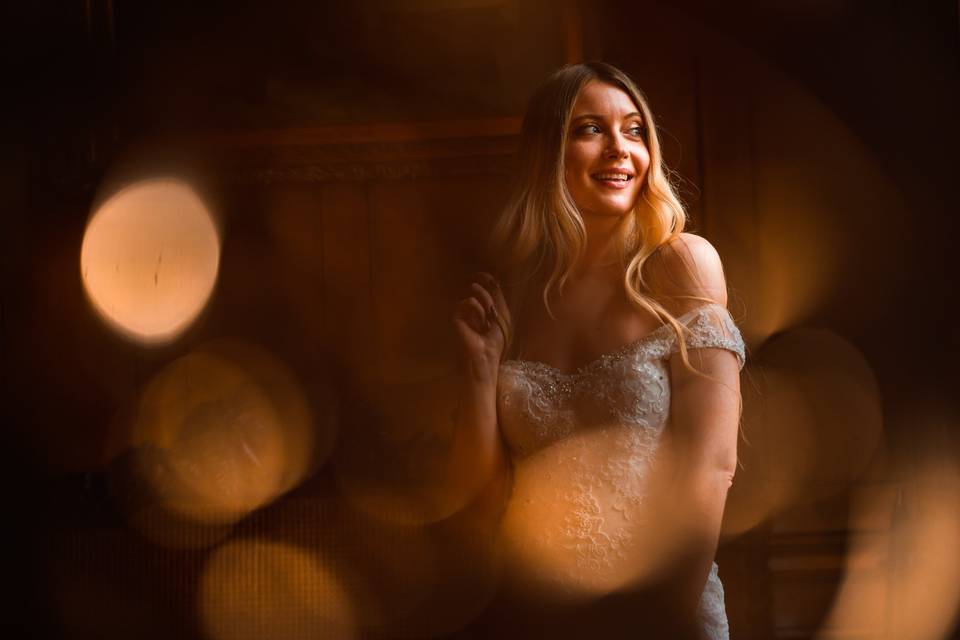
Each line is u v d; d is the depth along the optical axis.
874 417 4.15
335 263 4.69
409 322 4.64
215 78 4.73
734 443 2.10
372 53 4.66
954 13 4.16
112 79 4.76
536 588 2.14
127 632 3.51
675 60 4.39
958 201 4.14
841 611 3.97
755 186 4.32
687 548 2.03
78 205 4.75
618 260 2.28
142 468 3.78
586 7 4.45
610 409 2.12
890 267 4.22
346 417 4.36
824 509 4.10
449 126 4.59
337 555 3.35
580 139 2.27
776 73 4.33
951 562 3.94
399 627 3.22
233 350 4.69
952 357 4.10
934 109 4.18
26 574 3.61
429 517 3.29
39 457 4.70
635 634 2.07
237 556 3.47
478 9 4.59
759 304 4.29
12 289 4.75
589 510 2.10
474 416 2.22
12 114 4.76
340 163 4.67
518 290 2.36
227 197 4.73
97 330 4.71
